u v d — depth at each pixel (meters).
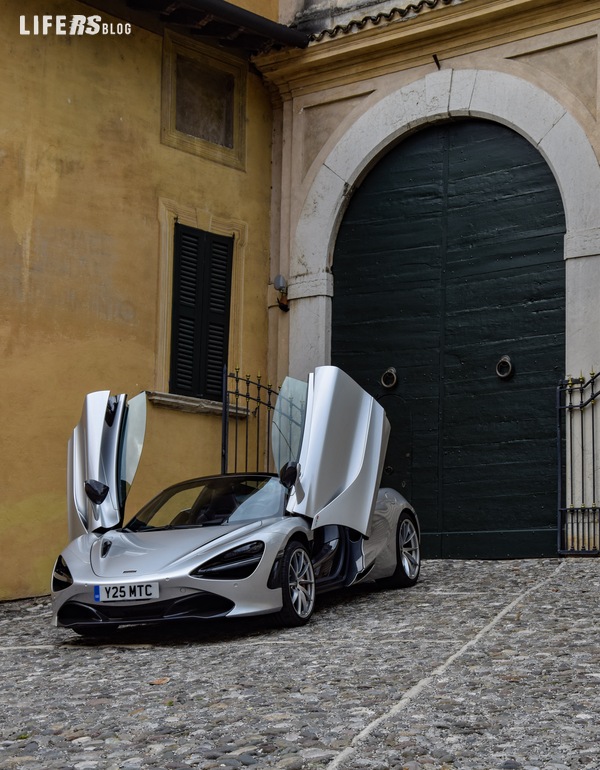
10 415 9.96
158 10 11.51
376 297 12.10
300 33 12.26
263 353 12.61
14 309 10.09
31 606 9.45
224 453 11.16
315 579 7.69
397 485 11.63
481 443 11.18
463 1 11.28
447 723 4.50
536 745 4.17
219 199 12.24
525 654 5.81
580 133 10.76
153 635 7.45
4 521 9.81
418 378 11.70
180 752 4.25
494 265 11.36
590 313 10.52
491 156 11.52
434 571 9.88
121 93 11.27
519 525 10.83
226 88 12.54
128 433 8.07
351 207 12.40
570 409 10.48
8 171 10.18
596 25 10.75
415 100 11.86
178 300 11.70
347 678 5.42
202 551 6.98
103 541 7.43
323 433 7.73
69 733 4.62
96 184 10.95
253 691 5.23
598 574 8.77
